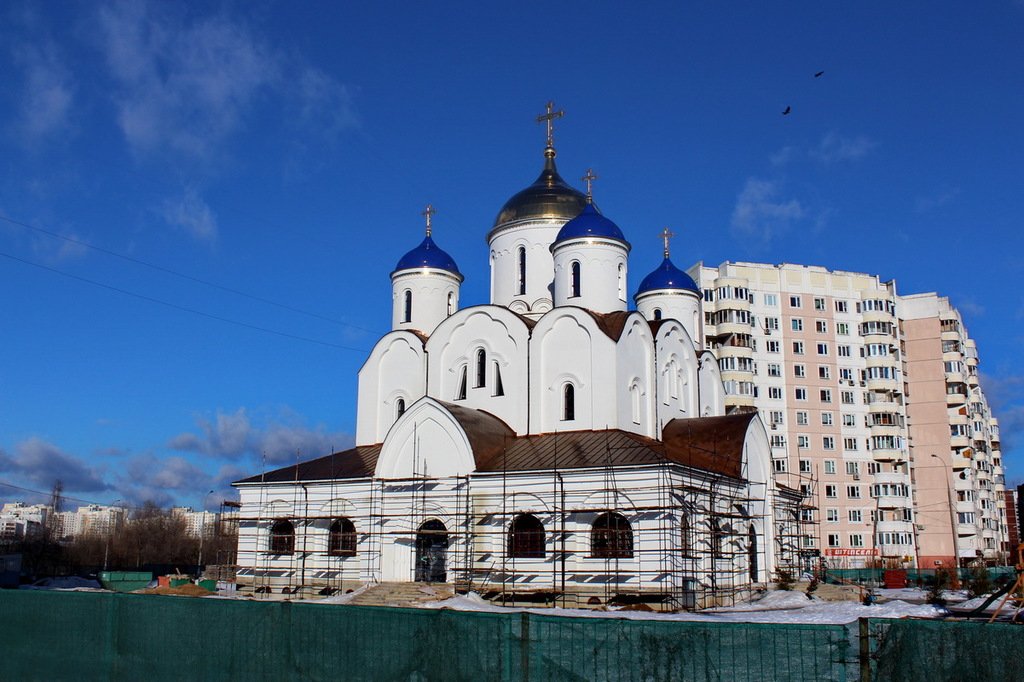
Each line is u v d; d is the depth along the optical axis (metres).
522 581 47.28
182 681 21.56
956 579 60.97
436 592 46.97
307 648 19.98
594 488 46.66
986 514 123.31
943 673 15.23
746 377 102.00
